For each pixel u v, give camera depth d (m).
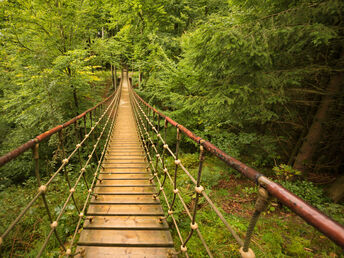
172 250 2.04
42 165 7.04
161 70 9.41
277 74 3.39
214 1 11.11
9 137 8.27
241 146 5.61
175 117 7.81
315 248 3.02
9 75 8.22
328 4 2.55
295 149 4.95
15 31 6.99
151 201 2.93
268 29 3.12
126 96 20.09
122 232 2.29
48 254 2.72
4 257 2.70
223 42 3.25
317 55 3.61
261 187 0.67
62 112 8.16
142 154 5.18
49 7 7.32
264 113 3.96
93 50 9.60
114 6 14.59
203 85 4.36
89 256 1.96
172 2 12.27
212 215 3.72
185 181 4.97
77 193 4.17
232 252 2.91
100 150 7.55
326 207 3.57
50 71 6.89
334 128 4.31
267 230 3.39
